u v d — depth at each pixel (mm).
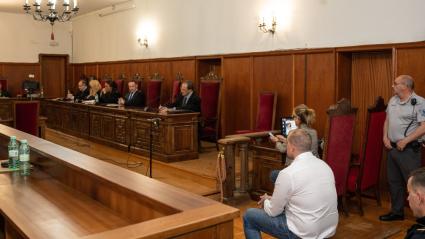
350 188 4359
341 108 4059
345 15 5602
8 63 12211
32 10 11453
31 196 2803
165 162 6426
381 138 4500
